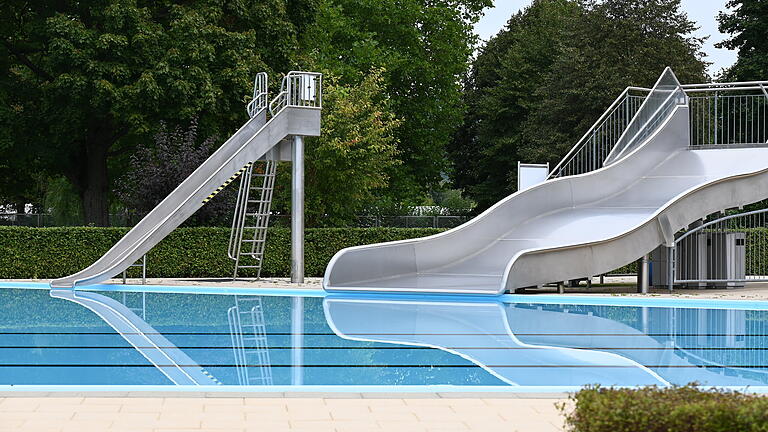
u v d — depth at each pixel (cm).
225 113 2825
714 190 1705
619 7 4394
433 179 4988
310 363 848
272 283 1964
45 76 3047
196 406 578
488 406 585
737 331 1134
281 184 2712
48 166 3247
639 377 767
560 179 1861
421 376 770
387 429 516
